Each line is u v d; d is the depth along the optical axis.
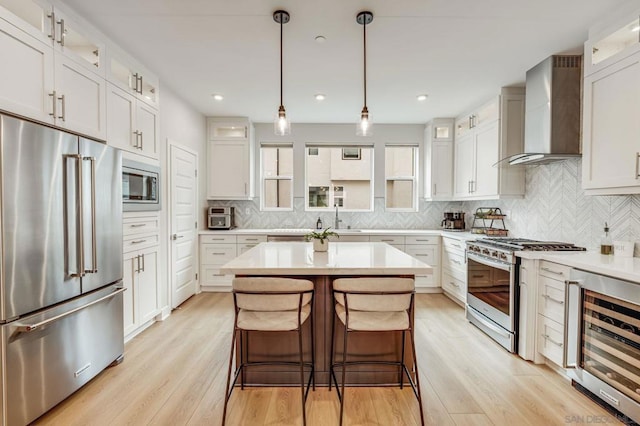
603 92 2.18
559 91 2.71
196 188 4.32
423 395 2.06
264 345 2.18
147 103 3.00
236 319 1.86
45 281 1.74
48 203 1.75
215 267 4.44
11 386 1.59
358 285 1.76
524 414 1.87
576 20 2.23
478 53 2.71
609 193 2.17
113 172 2.30
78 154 1.91
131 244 2.77
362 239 4.43
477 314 3.14
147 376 2.26
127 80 2.85
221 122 4.67
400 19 2.21
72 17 2.09
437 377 2.27
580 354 2.03
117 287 2.37
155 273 3.19
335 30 2.36
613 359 1.80
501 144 3.46
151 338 2.90
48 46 1.88
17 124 1.59
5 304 1.56
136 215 2.85
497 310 2.81
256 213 5.04
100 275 2.17
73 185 1.90
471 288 3.29
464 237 3.68
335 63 2.90
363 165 8.23
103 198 2.19
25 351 1.66
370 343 2.20
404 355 2.18
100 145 2.16
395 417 1.85
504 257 2.67
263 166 5.16
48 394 1.79
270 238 4.42
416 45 2.58
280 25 2.27
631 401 1.68
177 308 3.75
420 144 5.00
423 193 5.02
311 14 2.16
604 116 2.17
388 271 1.95
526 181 3.46
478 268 3.16
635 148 1.95
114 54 2.53
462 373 2.33
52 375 1.82
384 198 5.06
